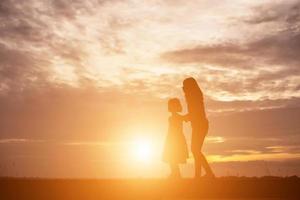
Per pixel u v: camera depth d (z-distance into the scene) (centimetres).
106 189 1494
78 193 1441
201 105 1798
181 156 1784
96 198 1402
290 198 1407
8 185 1531
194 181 1599
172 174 1781
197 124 1780
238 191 1525
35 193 1429
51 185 1537
